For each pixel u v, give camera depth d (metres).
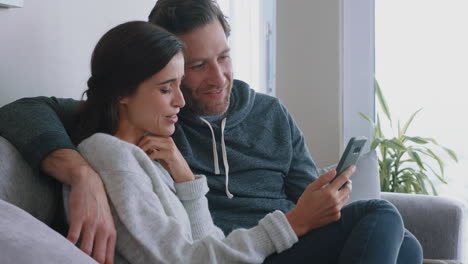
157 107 1.25
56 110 1.39
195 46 1.66
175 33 1.67
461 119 2.92
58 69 1.74
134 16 2.17
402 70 3.02
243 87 1.88
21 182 1.16
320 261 1.30
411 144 3.01
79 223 1.01
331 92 3.07
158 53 1.21
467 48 2.90
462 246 2.06
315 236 1.31
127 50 1.21
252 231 1.25
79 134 1.27
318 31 3.07
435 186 2.97
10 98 1.54
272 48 3.60
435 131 2.97
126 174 1.11
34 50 1.63
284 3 3.12
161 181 1.21
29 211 1.17
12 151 1.17
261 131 1.84
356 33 3.07
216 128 1.77
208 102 1.71
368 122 3.09
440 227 2.03
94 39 1.92
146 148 1.30
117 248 1.10
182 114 1.76
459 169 2.92
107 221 1.04
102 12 1.96
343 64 3.08
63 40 1.76
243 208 1.71
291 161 1.88
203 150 1.75
